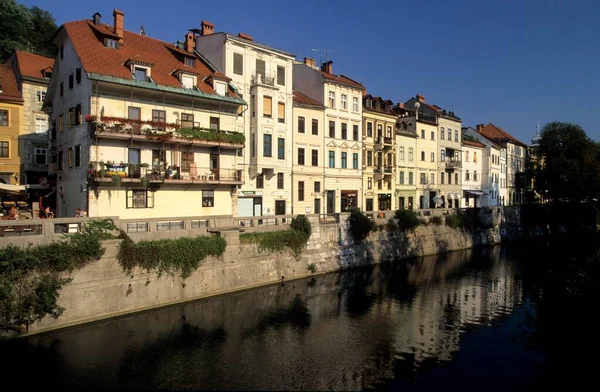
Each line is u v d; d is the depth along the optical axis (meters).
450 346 20.00
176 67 33.84
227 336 20.09
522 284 31.89
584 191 61.84
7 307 17.44
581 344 19.78
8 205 31.91
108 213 28.09
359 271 35.31
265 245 29.03
